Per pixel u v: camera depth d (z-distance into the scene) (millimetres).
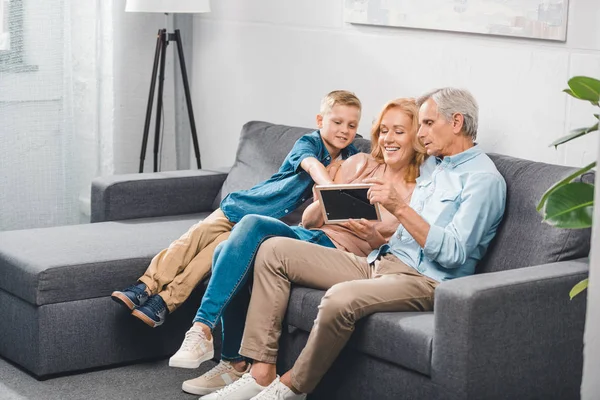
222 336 3184
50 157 4855
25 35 4695
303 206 3582
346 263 3027
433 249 2793
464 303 2426
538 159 3246
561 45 3129
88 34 4852
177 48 4730
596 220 1675
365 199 2906
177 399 3141
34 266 3260
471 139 3000
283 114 4430
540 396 2590
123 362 3443
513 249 2830
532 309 2527
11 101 4715
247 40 4602
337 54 4074
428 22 3578
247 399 2943
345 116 3453
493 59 3369
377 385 2707
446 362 2469
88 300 3330
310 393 2951
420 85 3682
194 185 4180
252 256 3029
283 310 2955
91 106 4914
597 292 1690
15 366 3445
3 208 4781
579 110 3090
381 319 2676
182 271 3396
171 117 5082
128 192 4027
